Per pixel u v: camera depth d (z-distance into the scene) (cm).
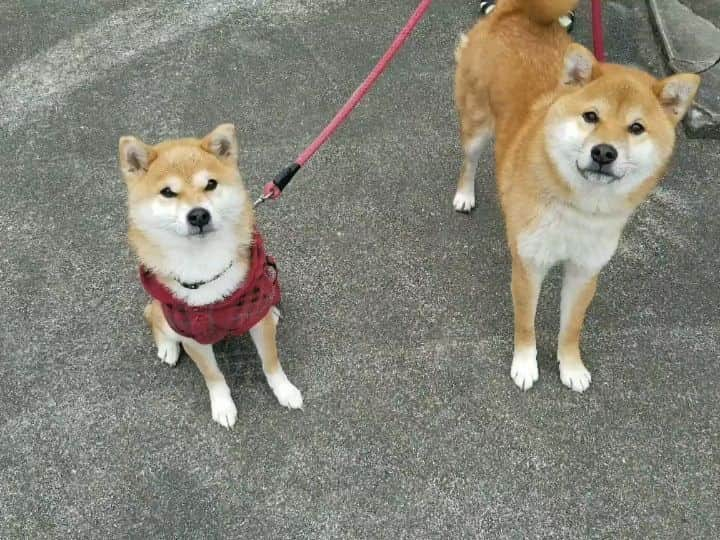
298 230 195
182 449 164
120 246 192
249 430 166
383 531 154
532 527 154
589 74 151
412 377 172
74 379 173
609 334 178
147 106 223
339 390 171
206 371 163
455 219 198
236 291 151
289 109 221
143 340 178
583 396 169
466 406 168
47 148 213
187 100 224
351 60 233
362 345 177
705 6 241
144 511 157
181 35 246
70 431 166
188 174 145
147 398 170
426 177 206
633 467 160
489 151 212
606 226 154
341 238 194
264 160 209
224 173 148
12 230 196
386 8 254
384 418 167
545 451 162
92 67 234
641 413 167
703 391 169
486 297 184
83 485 160
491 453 162
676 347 175
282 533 154
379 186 204
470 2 254
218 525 155
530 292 165
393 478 160
